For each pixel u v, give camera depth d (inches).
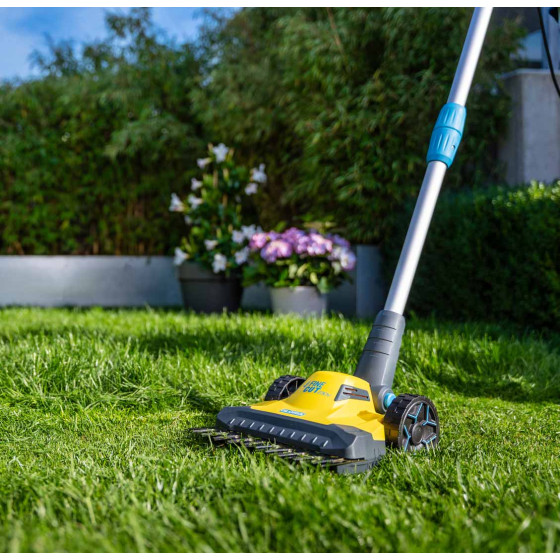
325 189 242.5
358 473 72.7
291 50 228.1
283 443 77.7
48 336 153.6
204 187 242.1
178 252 229.0
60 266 283.9
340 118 219.9
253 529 55.1
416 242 91.4
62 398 111.3
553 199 157.9
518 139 221.0
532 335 160.4
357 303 230.5
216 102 266.5
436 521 59.4
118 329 180.5
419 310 214.4
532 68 256.1
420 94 213.5
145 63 283.0
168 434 94.2
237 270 229.3
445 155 93.7
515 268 169.0
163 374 123.6
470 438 93.8
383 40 227.1
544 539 53.9
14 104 282.4
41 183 287.7
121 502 60.8
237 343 148.0
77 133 283.7
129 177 291.6
